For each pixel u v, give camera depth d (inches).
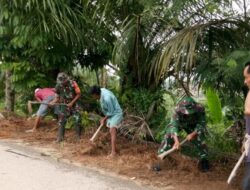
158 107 331.3
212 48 256.4
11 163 262.7
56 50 370.0
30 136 340.2
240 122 311.4
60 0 346.3
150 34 300.2
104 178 239.6
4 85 522.6
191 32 244.5
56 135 342.3
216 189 225.0
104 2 311.1
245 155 193.2
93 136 301.3
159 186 228.1
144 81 335.9
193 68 254.2
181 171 254.8
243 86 235.9
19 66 379.2
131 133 323.6
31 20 351.6
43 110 356.2
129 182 234.2
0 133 347.6
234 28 257.8
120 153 290.0
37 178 234.7
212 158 284.8
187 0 251.1
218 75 233.5
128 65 338.0
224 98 280.2
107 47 358.9
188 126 255.6
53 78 400.8
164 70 247.9
